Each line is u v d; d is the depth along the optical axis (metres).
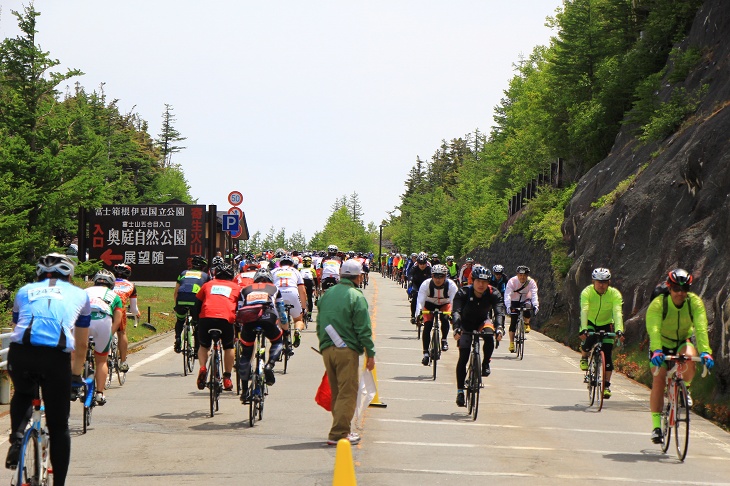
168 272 30.47
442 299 17.05
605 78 38.91
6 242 24.17
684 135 26.16
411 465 9.31
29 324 6.62
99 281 11.52
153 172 93.81
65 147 27.44
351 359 10.12
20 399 6.69
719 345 15.79
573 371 19.59
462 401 13.14
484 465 9.45
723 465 10.01
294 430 11.28
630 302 23.16
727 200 19.14
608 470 9.44
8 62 26.80
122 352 15.33
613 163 32.81
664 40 36.72
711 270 18.64
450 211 91.88
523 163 61.62
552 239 36.97
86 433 10.89
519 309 21.83
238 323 12.80
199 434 10.89
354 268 10.23
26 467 6.48
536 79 64.25
